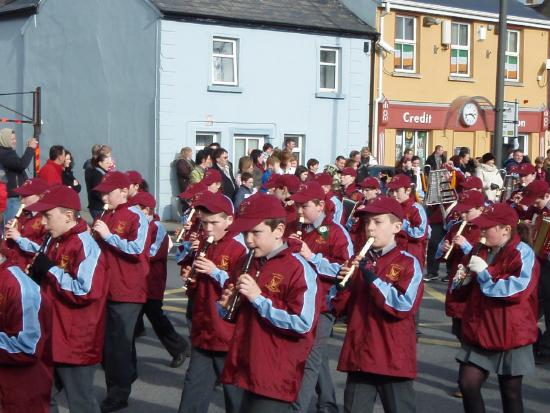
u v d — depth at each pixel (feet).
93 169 51.26
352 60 91.25
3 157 48.06
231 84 83.66
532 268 21.20
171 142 80.33
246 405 17.76
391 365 19.60
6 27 97.19
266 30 85.15
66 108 89.56
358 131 92.22
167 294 45.09
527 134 109.19
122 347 26.04
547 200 33.63
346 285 20.16
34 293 17.12
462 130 100.58
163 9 78.69
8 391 17.25
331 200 35.27
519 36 106.93
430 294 46.44
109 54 84.33
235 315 18.10
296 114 87.71
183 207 68.03
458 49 100.68
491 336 21.25
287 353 17.52
